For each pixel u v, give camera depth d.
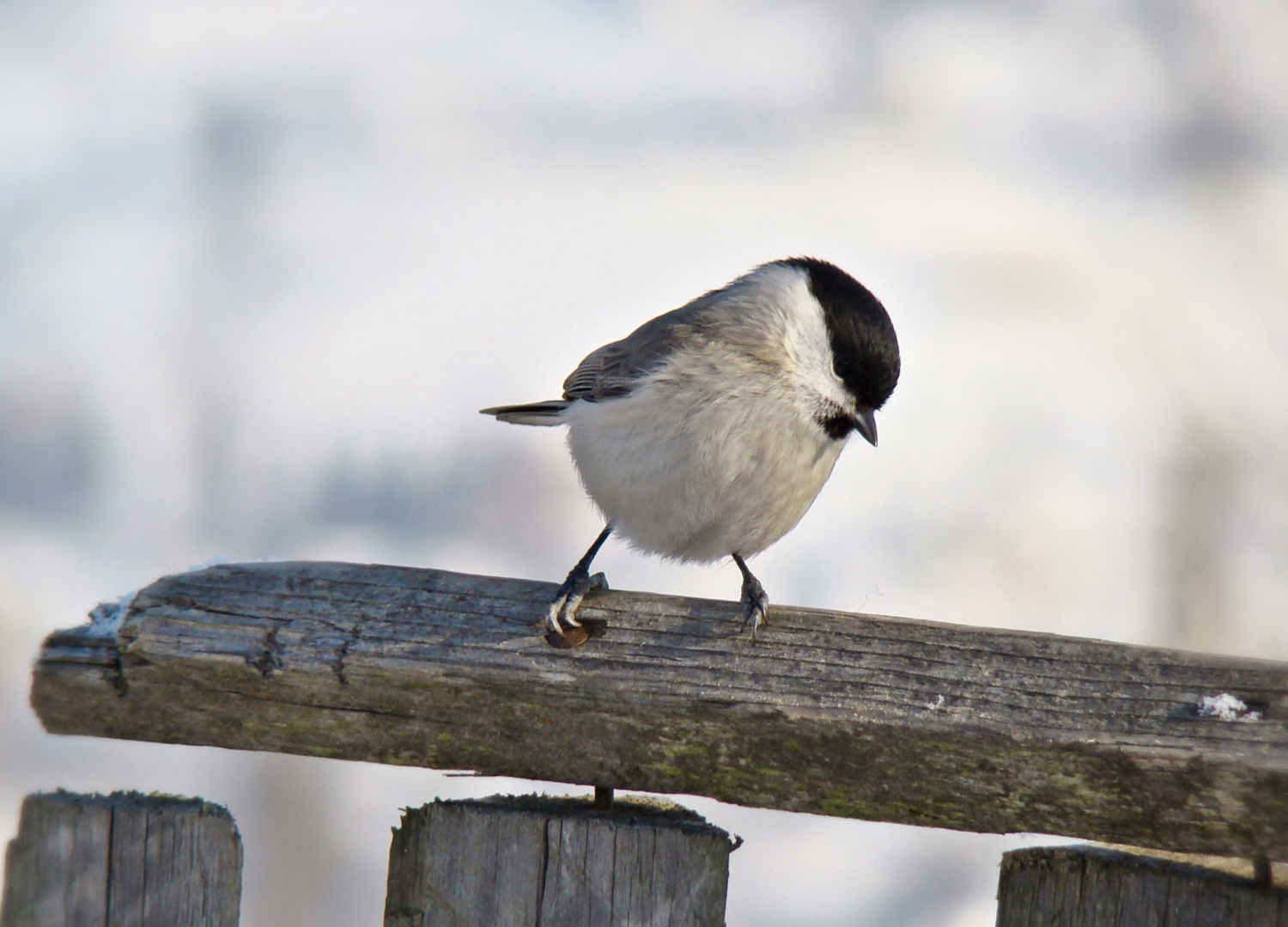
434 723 4.95
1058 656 4.94
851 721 4.93
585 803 4.96
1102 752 4.92
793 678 4.94
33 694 4.95
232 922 4.95
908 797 4.93
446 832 4.95
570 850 4.94
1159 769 4.92
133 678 4.95
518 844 4.94
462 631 4.95
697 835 4.94
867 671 4.94
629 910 4.94
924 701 4.93
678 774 4.95
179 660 4.95
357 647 4.95
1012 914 4.94
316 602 4.96
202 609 4.95
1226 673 4.93
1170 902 4.93
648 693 4.94
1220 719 4.92
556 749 4.95
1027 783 4.93
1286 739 4.91
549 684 4.94
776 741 4.94
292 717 4.95
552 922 4.94
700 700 4.94
